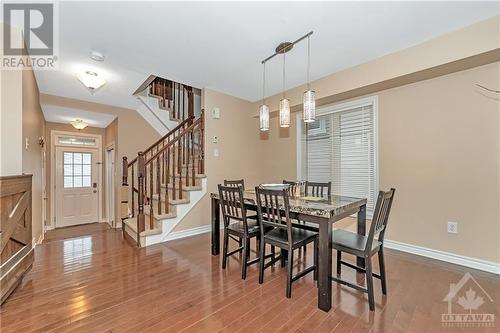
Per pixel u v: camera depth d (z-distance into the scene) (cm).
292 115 439
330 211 180
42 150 426
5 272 186
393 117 308
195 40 248
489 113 239
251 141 469
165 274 238
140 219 328
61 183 547
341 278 229
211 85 386
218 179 414
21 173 229
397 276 231
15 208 200
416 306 182
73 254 295
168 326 159
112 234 396
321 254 182
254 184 472
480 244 245
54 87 369
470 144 251
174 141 370
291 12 203
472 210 250
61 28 223
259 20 214
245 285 216
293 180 435
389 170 312
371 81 293
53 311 176
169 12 202
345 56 284
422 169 284
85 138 582
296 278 204
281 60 295
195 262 269
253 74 338
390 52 274
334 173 380
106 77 340
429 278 226
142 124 514
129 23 217
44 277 231
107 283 219
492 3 192
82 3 190
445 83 267
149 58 287
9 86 222
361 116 346
